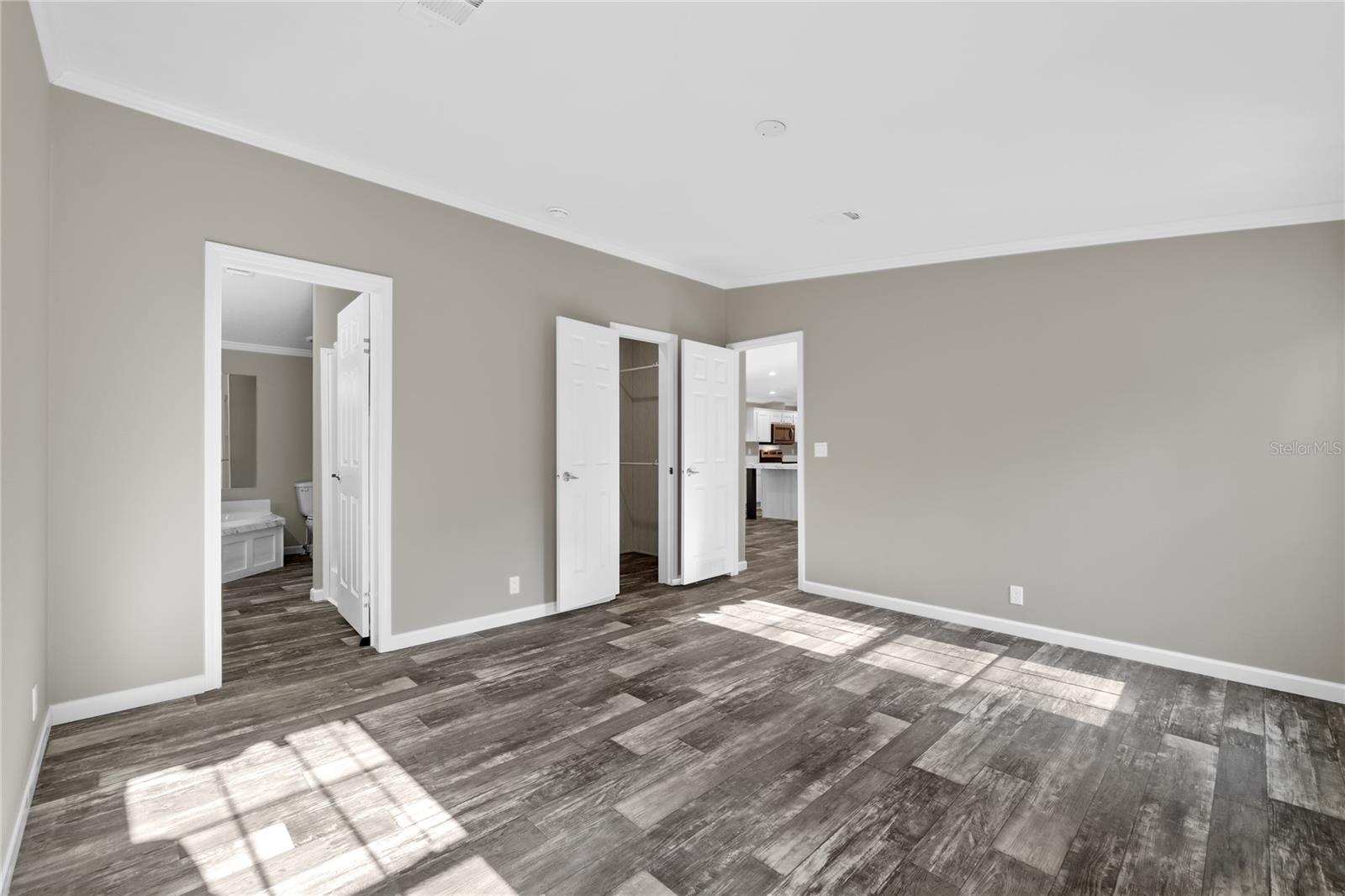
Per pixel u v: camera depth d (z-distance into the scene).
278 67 2.50
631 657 3.54
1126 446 3.79
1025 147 3.01
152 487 2.78
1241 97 2.52
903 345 4.64
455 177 3.54
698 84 2.57
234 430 6.91
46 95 2.38
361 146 3.18
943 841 1.94
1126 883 1.77
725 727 2.69
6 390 1.72
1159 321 3.72
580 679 3.20
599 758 2.42
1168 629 3.64
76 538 2.60
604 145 3.12
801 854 1.87
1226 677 3.45
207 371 2.91
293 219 3.17
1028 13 2.08
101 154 2.64
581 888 1.71
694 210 3.93
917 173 3.32
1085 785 2.28
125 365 2.70
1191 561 3.59
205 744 2.48
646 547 6.69
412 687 3.08
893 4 2.06
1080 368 3.95
